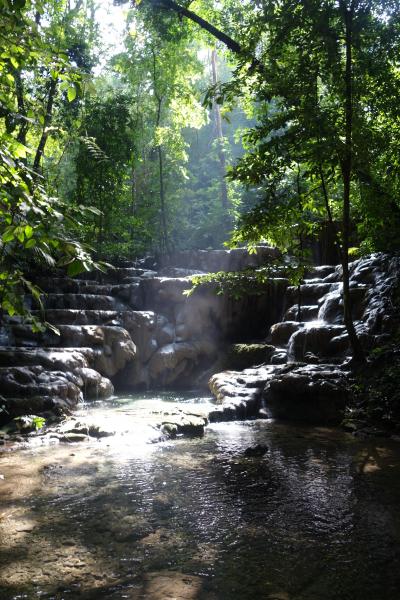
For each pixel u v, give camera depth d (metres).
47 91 15.10
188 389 12.38
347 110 8.57
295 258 13.01
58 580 2.91
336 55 8.66
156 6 13.89
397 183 10.72
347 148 8.34
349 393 8.33
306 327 10.94
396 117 9.77
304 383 8.41
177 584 2.87
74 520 3.85
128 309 13.95
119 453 5.99
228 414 8.48
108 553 3.28
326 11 8.51
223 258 16.66
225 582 2.89
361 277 11.64
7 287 2.76
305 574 2.99
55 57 2.99
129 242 19.09
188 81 19.56
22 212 2.38
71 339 11.38
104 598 2.71
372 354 8.97
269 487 4.67
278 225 10.27
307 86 8.83
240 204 23.98
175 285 13.66
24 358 9.59
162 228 22.23
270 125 9.21
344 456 5.86
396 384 7.96
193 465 5.46
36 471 5.19
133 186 22.31
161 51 18.38
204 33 15.51
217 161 28.67
